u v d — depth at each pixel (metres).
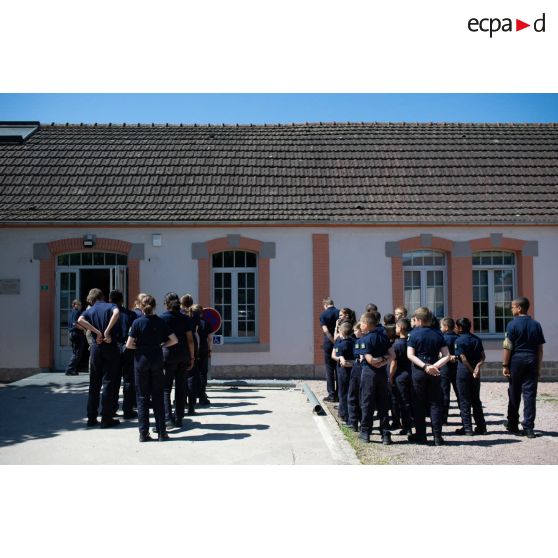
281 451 7.95
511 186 16.30
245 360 15.16
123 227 15.07
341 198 15.73
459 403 9.34
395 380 9.13
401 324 9.09
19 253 15.05
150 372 8.48
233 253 15.52
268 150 17.45
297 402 11.53
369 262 15.32
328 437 8.72
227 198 15.65
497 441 8.83
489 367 15.39
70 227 15.04
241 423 9.60
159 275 15.10
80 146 17.48
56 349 15.32
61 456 7.64
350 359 9.95
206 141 17.86
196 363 10.34
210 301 15.29
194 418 10.00
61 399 11.53
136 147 17.48
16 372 14.98
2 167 16.45
